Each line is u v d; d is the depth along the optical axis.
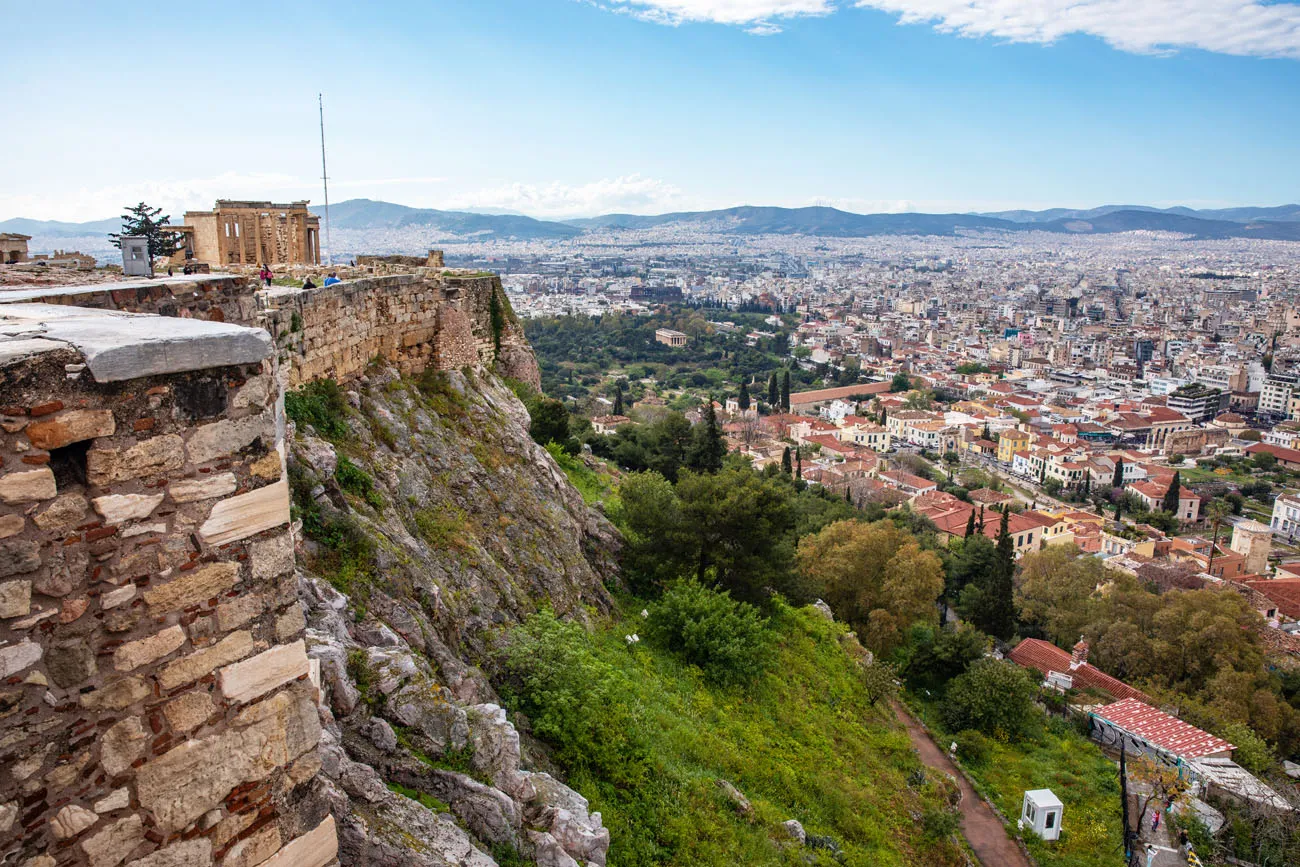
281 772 6.04
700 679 22.66
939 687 41.38
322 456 15.11
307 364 18.02
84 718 4.93
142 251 10.68
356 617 12.66
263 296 16.38
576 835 11.29
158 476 5.20
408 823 9.09
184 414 5.30
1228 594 53.28
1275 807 30.83
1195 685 48.81
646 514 28.64
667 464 56.25
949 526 85.94
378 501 16.55
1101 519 100.44
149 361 5.01
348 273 29.59
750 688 24.27
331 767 8.99
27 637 4.68
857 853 19.22
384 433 19.66
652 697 19.69
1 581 4.56
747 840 15.78
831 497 86.00
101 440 4.91
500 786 11.16
